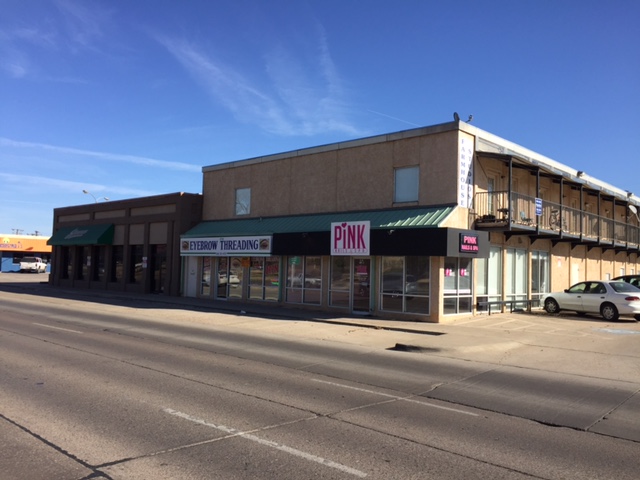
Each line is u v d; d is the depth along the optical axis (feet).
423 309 58.03
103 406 21.49
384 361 35.06
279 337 45.52
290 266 72.49
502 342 43.50
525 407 23.67
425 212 58.70
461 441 18.40
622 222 102.58
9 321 51.16
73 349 35.55
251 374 29.14
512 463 16.33
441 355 38.34
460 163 58.34
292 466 15.53
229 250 76.13
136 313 63.21
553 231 68.64
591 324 57.72
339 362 34.04
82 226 110.63
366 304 63.10
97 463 15.34
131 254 98.94
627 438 19.34
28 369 28.45
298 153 74.08
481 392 26.55
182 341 41.32
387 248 57.26
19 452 16.07
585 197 93.86
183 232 87.66
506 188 67.72
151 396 23.36
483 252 57.98
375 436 18.66
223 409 21.63
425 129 60.54
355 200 66.74
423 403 23.89
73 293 96.07
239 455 16.33
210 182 88.74
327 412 21.70
